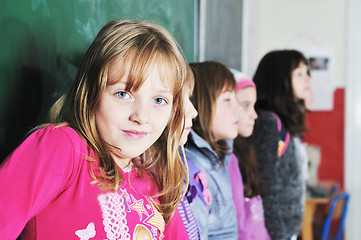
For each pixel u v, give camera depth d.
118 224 0.80
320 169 3.60
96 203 0.78
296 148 1.95
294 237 1.99
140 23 0.89
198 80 1.43
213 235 1.34
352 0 3.48
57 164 0.72
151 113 0.84
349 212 3.51
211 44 2.27
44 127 0.77
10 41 0.93
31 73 1.00
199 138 1.33
